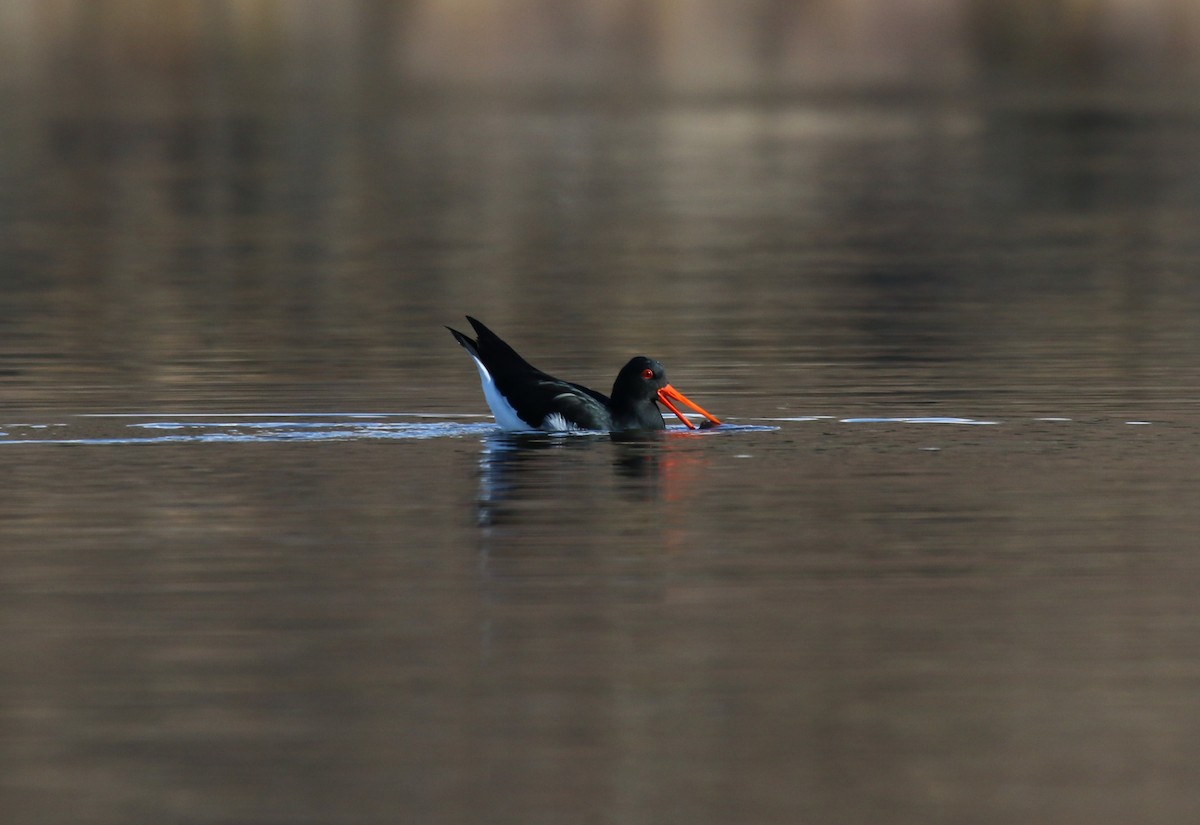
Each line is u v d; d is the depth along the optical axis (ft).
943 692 31.89
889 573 39.01
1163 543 41.39
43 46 259.80
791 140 169.58
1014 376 65.10
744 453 51.57
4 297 88.38
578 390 54.95
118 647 34.04
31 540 41.78
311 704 31.22
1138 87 216.33
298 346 73.15
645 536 42.11
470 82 225.15
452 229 116.26
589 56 259.80
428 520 43.52
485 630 35.06
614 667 33.04
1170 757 29.25
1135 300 86.28
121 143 163.22
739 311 83.92
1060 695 31.76
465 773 28.60
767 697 31.68
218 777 28.40
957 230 115.24
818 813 27.32
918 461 50.37
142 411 58.34
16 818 27.04
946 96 209.26
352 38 278.26
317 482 47.62
